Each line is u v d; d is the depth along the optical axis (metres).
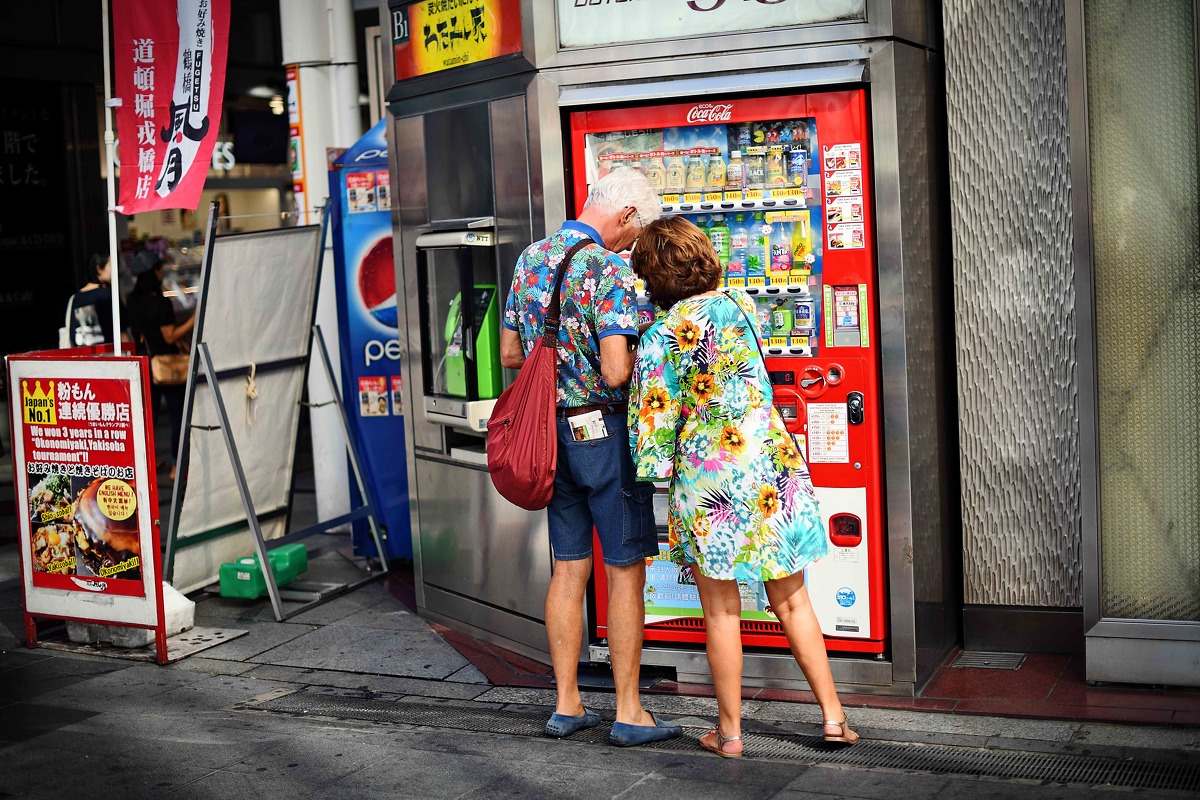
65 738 4.20
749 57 4.25
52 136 10.36
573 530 4.06
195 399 5.64
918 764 3.69
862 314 4.23
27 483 5.21
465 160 4.95
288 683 4.77
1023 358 4.59
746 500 3.69
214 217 5.42
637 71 4.39
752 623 4.49
